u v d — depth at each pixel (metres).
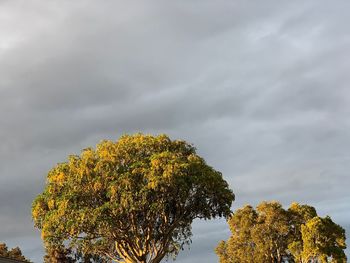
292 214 75.31
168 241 39.25
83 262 39.75
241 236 76.69
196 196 38.34
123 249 38.75
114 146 38.16
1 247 76.56
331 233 66.50
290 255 75.44
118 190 35.28
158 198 36.16
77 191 36.34
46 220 36.84
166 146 39.72
